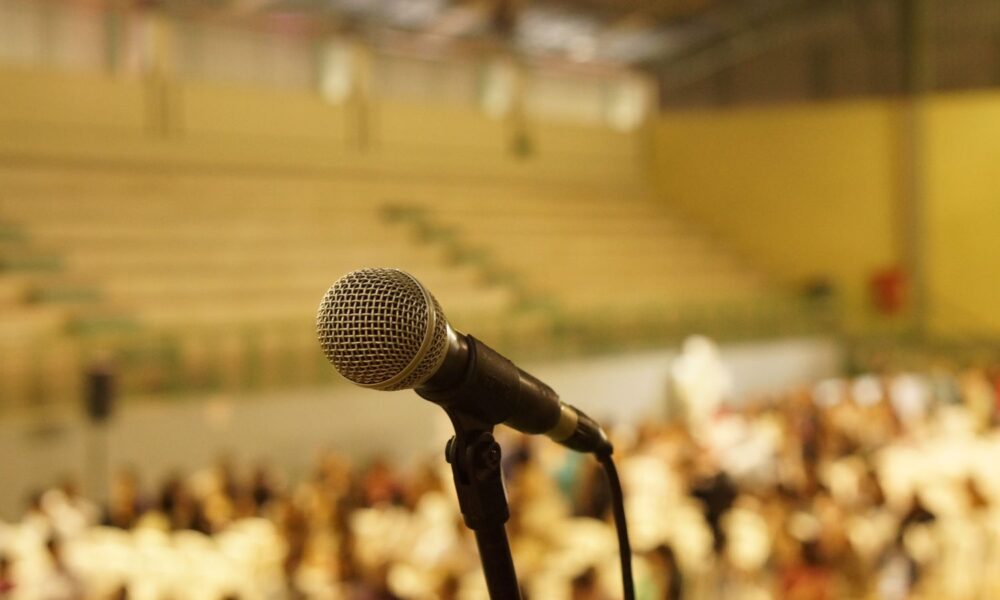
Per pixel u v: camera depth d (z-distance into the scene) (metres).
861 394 15.19
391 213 18.66
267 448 11.88
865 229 21.41
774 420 12.70
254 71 19.23
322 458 11.08
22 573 7.27
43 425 10.37
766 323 19.12
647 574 6.84
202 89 17.94
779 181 22.31
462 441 1.42
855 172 21.48
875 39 21.53
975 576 7.78
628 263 20.17
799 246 22.09
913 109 20.72
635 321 17.33
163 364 12.00
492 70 22.52
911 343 20.00
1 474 10.12
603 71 24.56
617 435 11.49
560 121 22.89
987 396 14.47
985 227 20.14
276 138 18.80
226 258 15.35
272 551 7.73
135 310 13.27
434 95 21.80
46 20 16.81
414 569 7.51
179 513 8.65
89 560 7.62
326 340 1.29
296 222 17.12
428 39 21.36
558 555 8.21
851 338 19.72
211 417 11.48
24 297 12.91
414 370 1.29
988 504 8.35
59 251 13.91
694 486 8.73
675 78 24.59
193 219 16.03
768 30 22.75
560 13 21.19
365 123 20.00
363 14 19.83
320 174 19.30
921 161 20.66
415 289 1.31
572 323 16.59
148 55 17.64
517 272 18.16
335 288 1.32
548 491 9.37
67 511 9.08
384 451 12.88
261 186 17.88
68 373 11.35
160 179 16.88
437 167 20.91
